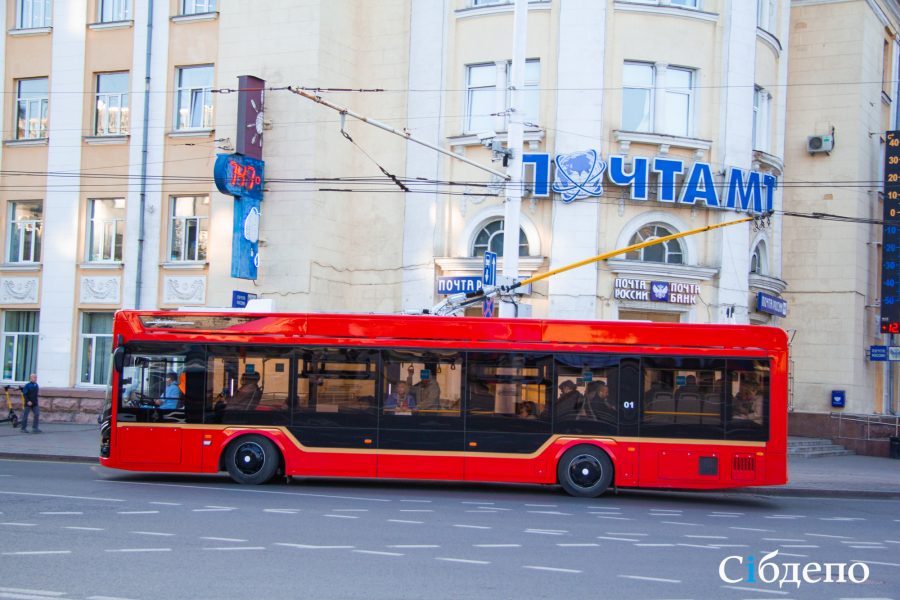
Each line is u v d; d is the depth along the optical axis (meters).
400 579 9.59
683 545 12.40
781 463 17.08
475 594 9.04
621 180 26.31
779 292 30.12
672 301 26.59
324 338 17.73
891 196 31.95
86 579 9.23
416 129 28.42
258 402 17.73
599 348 17.47
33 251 31.56
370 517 13.88
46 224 31.09
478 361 17.53
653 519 14.99
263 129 28.11
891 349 31.66
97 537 11.52
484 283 21.42
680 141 26.86
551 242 26.56
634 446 17.23
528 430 17.34
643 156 26.73
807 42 32.78
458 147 27.84
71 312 30.58
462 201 27.89
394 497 16.56
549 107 26.86
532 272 26.75
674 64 27.12
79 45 30.98
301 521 13.24
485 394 17.47
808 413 30.41
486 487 18.77
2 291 31.58
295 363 17.75
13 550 10.62
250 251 27.44
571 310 26.17
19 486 16.58
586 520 14.45
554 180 26.48
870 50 33.06
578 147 26.41
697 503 17.83
